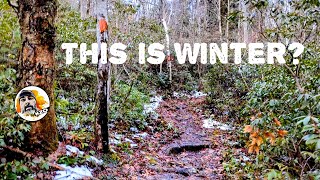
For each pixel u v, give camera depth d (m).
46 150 4.02
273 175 2.93
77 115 6.12
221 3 17.80
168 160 6.38
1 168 3.02
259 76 9.05
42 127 3.98
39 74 3.84
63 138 4.98
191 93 15.35
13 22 4.74
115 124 7.73
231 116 10.19
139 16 15.64
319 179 2.53
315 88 3.89
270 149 3.89
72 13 8.48
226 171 5.43
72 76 7.89
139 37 10.84
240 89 10.59
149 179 4.91
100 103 5.25
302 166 3.34
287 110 4.06
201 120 10.39
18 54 3.89
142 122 8.45
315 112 3.33
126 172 4.98
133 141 7.13
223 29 16.72
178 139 8.13
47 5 3.84
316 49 5.11
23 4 3.79
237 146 7.07
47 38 3.87
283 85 4.72
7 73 3.38
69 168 4.10
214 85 12.34
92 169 4.48
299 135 3.55
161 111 11.17
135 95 9.91
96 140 5.29
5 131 3.32
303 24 4.71
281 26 5.07
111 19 9.70
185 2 19.22
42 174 3.46
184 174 5.44
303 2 4.16
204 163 6.32
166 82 15.45
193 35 16.27
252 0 4.44
